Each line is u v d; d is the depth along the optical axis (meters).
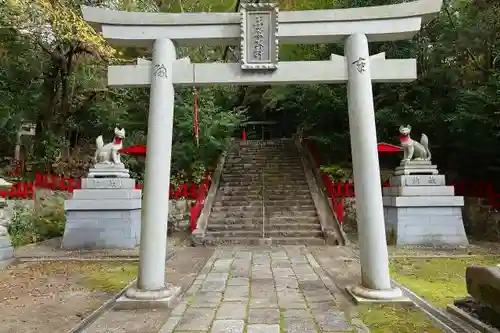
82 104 17.56
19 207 13.45
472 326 4.91
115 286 7.25
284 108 20.38
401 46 14.55
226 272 8.25
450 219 11.65
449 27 13.80
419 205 11.61
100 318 5.41
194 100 15.57
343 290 6.71
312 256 10.05
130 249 11.34
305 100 17.05
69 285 7.34
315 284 7.16
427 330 4.83
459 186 14.70
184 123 15.84
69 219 11.61
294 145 20.88
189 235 13.36
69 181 15.27
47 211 14.47
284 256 10.11
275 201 14.63
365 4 14.58
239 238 12.34
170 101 6.56
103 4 14.58
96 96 17.45
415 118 14.34
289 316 5.38
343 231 12.70
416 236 11.56
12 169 16.53
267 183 16.19
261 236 12.56
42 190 14.75
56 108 17.27
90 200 11.62
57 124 17.30
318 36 6.68
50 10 12.66
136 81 6.65
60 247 11.57
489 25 12.62
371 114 6.39
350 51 6.55
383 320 5.18
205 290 6.78
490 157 13.67
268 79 6.60
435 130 14.48
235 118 17.89
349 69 6.54
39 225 13.57
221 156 18.42
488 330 4.61
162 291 6.02
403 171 12.17
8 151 17.75
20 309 5.91
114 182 11.81
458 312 5.34
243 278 7.68
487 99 11.68
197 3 19.33
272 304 5.95
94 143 18.77
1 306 6.06
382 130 15.34
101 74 16.80
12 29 14.17
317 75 6.58
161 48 6.61
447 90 14.63
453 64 14.38
